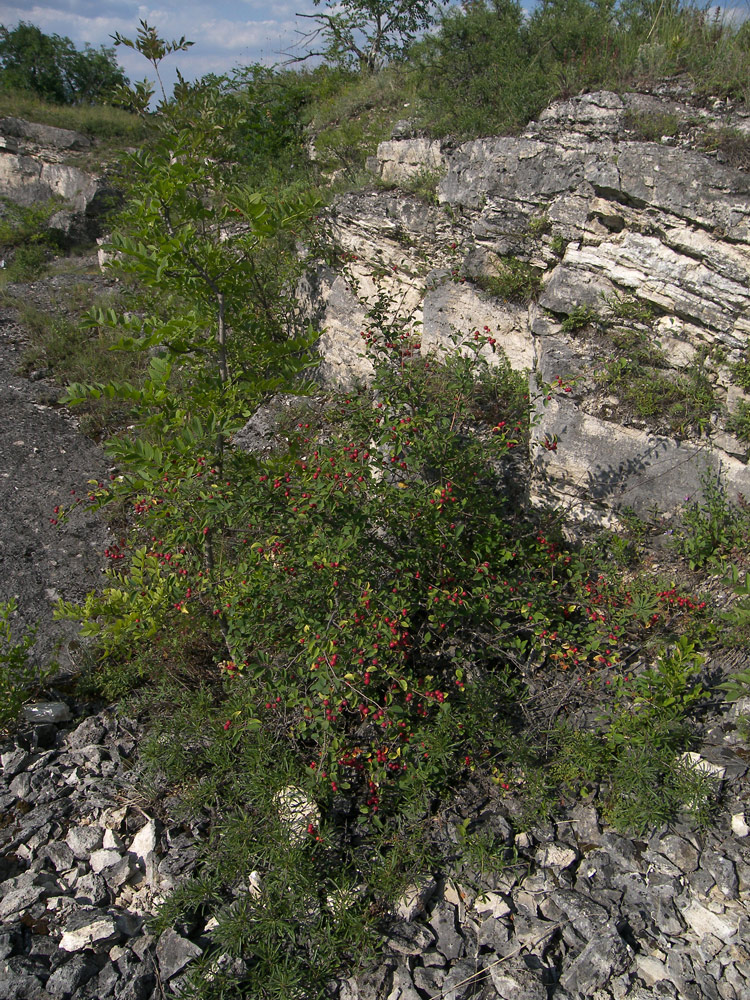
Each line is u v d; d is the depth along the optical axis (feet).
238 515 13.32
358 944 10.28
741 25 19.52
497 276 19.98
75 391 11.89
